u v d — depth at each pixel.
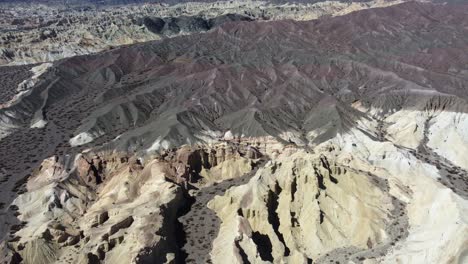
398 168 103.25
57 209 92.00
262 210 81.88
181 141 112.06
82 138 123.06
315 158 91.62
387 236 81.50
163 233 78.44
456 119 125.88
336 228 82.19
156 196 91.06
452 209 80.06
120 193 95.50
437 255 72.44
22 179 103.81
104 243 76.06
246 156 109.44
